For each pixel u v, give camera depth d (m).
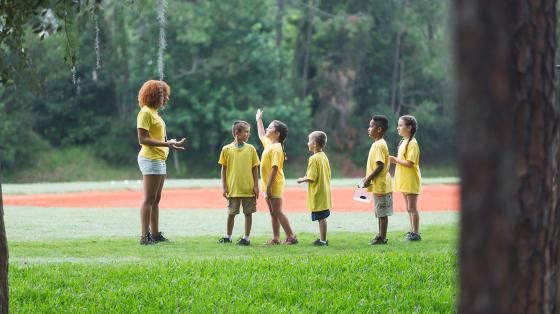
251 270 11.62
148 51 73.19
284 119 76.69
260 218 21.75
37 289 10.26
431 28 85.25
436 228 18.73
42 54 67.44
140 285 10.60
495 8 3.44
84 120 77.50
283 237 16.95
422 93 85.38
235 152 15.40
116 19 68.44
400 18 84.44
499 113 3.44
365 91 85.44
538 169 3.92
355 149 82.25
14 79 8.66
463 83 3.41
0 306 6.27
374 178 15.20
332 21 82.81
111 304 9.61
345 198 30.83
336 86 81.81
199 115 75.44
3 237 6.33
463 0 3.40
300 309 9.40
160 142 15.19
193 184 41.28
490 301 3.52
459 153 3.46
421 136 83.75
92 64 69.94
